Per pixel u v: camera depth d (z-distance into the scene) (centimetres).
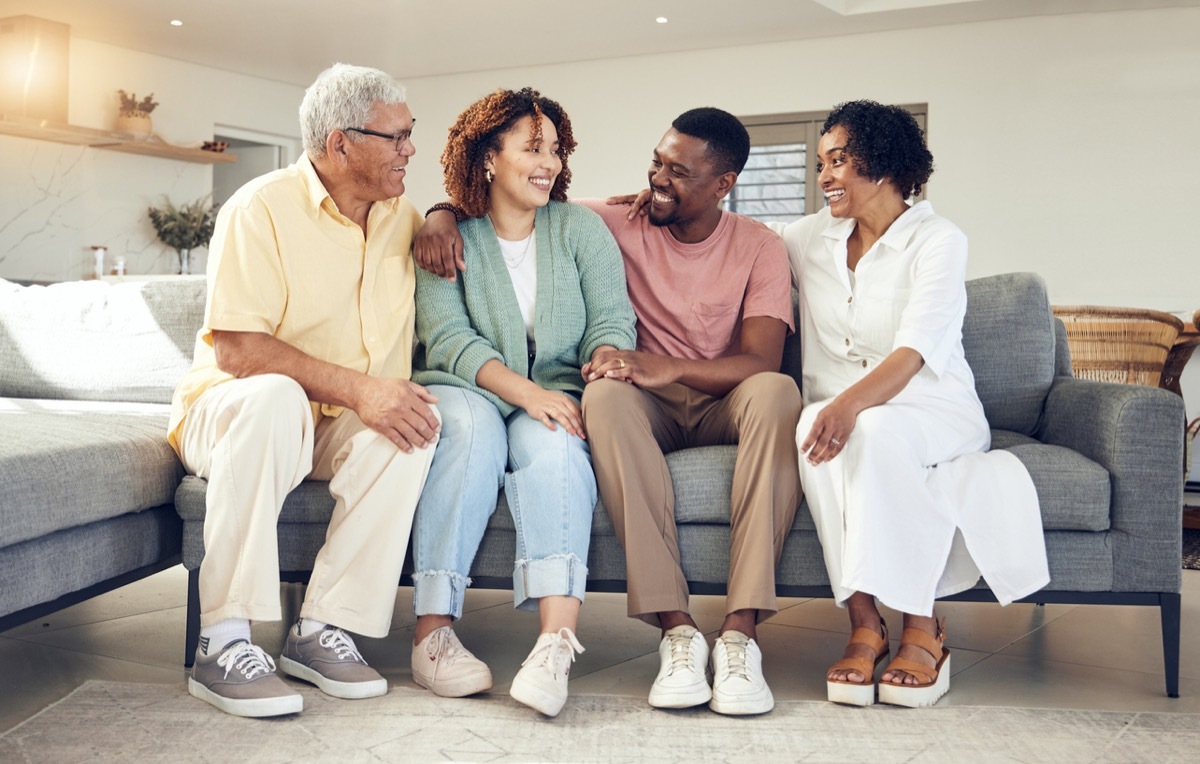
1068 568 196
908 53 683
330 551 192
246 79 796
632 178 761
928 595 188
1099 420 203
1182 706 188
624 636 236
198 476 203
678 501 199
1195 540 381
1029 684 201
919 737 169
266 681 177
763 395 198
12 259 662
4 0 609
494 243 220
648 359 208
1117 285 642
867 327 220
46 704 184
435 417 193
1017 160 660
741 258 232
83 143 684
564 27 675
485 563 201
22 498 169
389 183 206
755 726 174
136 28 670
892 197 222
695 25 672
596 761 158
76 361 271
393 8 629
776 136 727
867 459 189
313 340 207
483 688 186
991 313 245
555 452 193
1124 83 636
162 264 750
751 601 187
